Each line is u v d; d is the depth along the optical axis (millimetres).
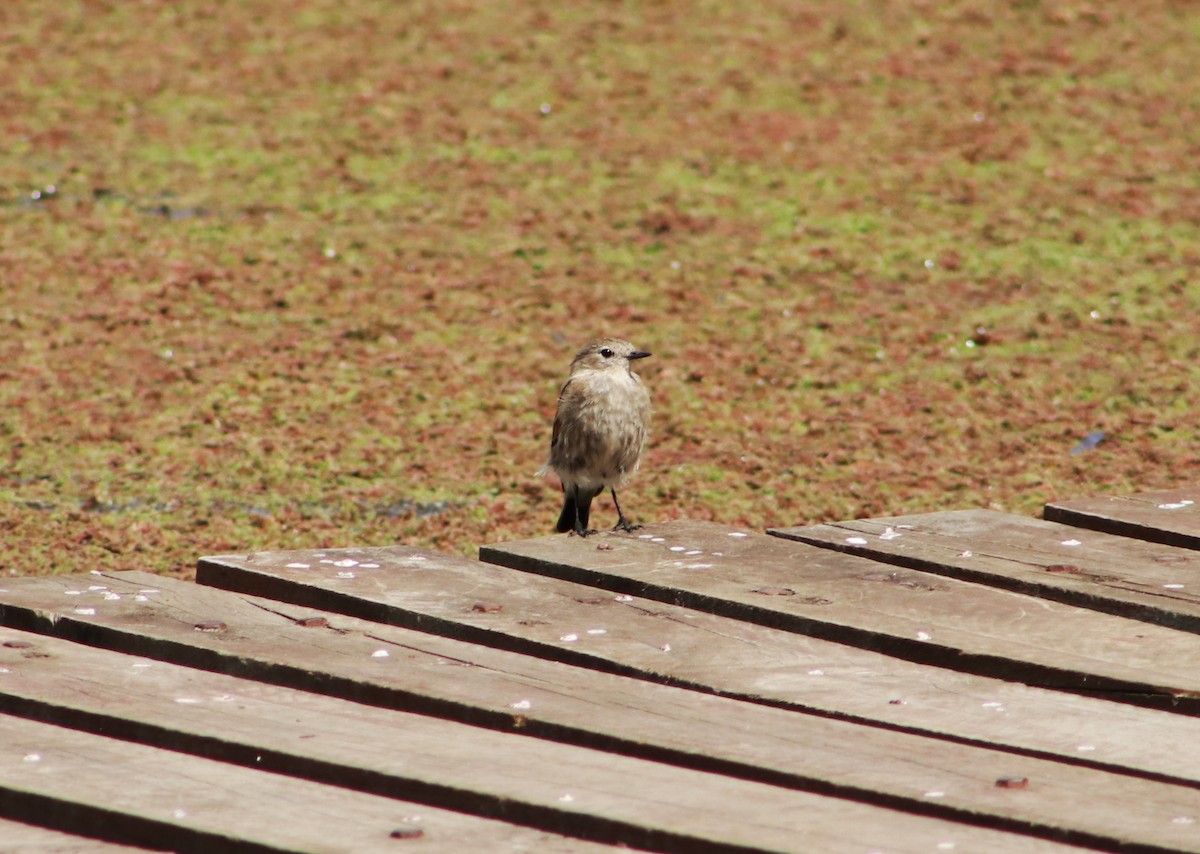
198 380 16781
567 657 5883
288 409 16078
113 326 18266
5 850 4355
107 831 4457
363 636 6078
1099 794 4488
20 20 29906
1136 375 16703
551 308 18953
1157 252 20359
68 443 14992
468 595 6613
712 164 23734
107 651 5961
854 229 21344
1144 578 6746
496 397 16484
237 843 4258
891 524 7883
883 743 4934
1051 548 7340
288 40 29016
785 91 26438
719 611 6449
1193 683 5352
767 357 17453
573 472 10867
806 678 5586
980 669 5730
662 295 19344
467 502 13711
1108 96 25734
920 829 4293
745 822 4316
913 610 6289
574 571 7012
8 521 12953
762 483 14070
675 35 28859
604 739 4996
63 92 26609
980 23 28906
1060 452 14773
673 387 16609
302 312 18875
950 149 24016
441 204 22531
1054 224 21328
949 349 17594
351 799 4602
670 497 13734
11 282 19500
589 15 29938
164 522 13086
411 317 18703
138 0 30984
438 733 5098
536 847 4254
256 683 5602
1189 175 22875
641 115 25688
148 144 24578
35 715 5344
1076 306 18750
